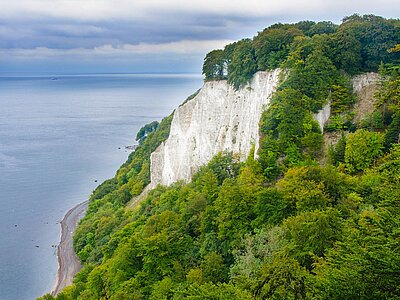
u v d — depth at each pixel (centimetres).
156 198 7838
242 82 7494
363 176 4259
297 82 5666
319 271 2412
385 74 5609
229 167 6544
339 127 5416
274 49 6825
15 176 15262
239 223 4288
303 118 5275
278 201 4088
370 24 6147
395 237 2022
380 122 5206
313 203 3809
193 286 2698
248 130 7044
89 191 13525
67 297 5716
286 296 2212
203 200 5578
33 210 11756
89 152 19488
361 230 2216
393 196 2258
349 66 5959
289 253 3195
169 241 4838
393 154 3197
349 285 1931
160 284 4219
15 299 7162
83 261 8006
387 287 1875
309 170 4259
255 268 3291
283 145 5209
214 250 4472
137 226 6738
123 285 4634
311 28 7162
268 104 5941
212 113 8275
